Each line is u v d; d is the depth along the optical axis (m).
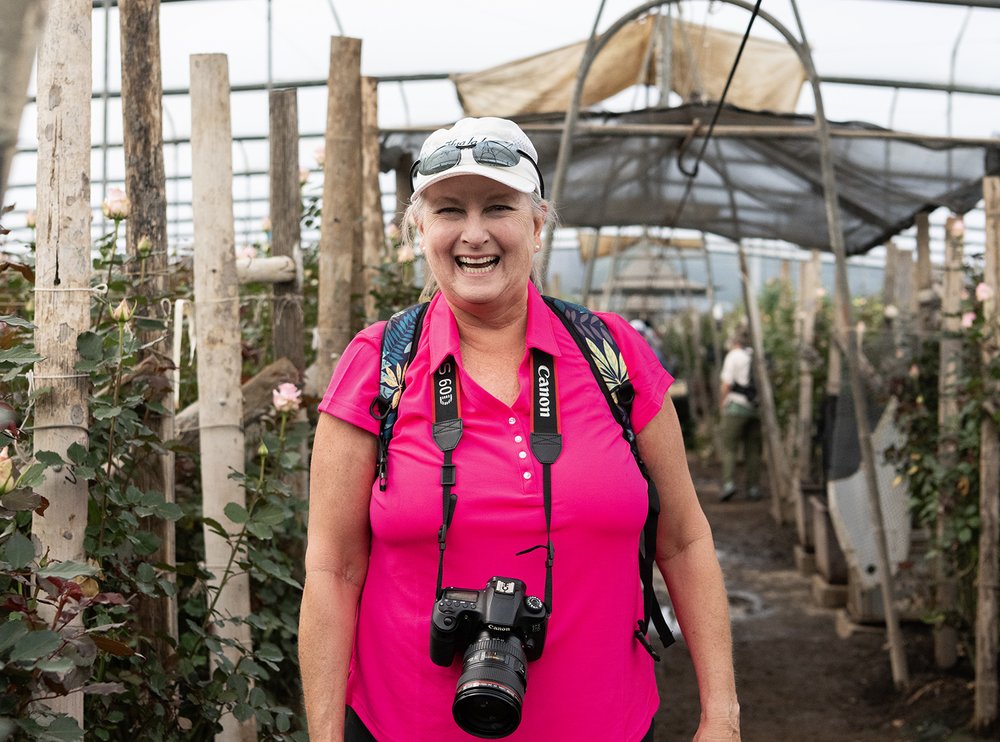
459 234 1.61
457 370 1.63
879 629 5.66
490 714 1.46
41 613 1.79
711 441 14.29
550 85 6.45
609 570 1.61
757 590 6.88
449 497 1.57
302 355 3.15
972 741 4.09
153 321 2.13
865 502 5.65
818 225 6.48
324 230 3.21
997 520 4.21
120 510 2.18
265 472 2.79
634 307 19.08
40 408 1.84
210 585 2.52
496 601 1.49
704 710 1.67
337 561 1.62
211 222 2.50
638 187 6.16
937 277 5.71
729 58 6.87
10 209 1.88
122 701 2.19
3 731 1.46
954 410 4.80
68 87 1.82
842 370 5.64
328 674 1.57
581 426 1.63
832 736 4.35
